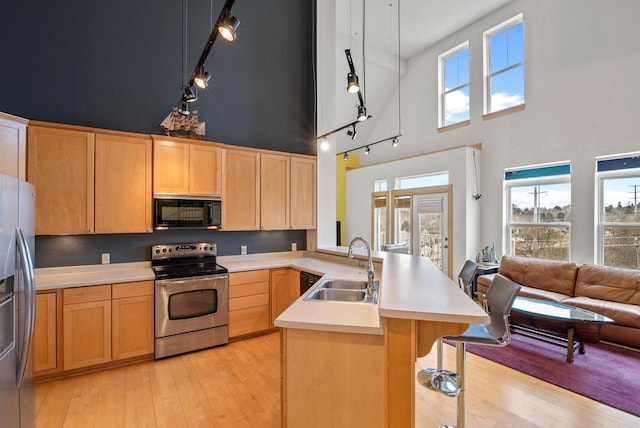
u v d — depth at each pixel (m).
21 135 2.61
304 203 4.38
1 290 1.43
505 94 5.66
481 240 5.89
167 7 3.69
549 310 3.32
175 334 3.15
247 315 3.59
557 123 4.89
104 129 3.11
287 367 1.73
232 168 3.80
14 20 2.93
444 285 2.14
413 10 5.63
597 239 4.48
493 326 2.00
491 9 5.64
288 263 3.88
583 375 2.80
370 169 7.72
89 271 3.22
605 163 4.40
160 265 3.54
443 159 6.08
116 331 2.90
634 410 2.30
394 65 7.18
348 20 5.90
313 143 4.75
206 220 3.57
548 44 4.98
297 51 4.70
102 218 3.04
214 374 2.81
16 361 1.57
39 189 2.76
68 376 2.74
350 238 8.32
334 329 1.65
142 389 2.56
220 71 4.05
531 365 3.00
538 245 5.18
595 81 4.48
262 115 4.37
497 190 5.67
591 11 4.51
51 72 3.08
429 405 2.38
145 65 3.54
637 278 3.65
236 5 4.17
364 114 3.31
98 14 3.31
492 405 2.37
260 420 2.18
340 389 1.67
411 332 1.59
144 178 3.26
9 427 1.50
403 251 5.16
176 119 3.52
